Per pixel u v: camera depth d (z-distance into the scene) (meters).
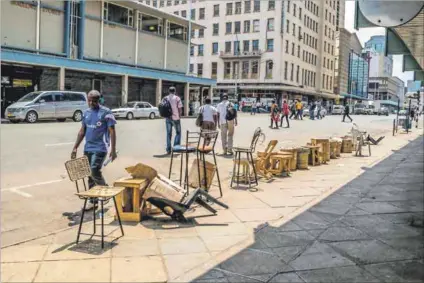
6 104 25.70
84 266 3.97
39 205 6.17
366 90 106.00
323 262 4.19
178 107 11.19
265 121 29.12
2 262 4.04
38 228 5.17
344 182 8.45
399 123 28.73
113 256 4.23
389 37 9.60
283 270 3.97
